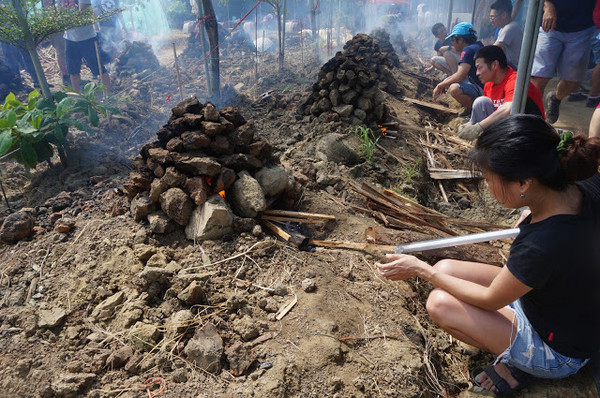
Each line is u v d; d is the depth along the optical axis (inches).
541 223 75.0
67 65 275.9
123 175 169.8
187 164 121.6
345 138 192.7
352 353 96.1
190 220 121.6
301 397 86.4
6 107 167.6
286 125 209.6
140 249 114.3
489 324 89.2
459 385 99.6
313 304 104.6
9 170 179.3
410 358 96.0
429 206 182.4
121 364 91.9
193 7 565.0
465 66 246.8
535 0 153.3
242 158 130.3
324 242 128.9
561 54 229.8
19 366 89.0
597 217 74.1
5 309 102.6
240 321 99.1
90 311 103.3
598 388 86.9
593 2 211.0
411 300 116.7
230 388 86.8
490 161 74.1
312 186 156.7
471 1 504.1
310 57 366.9
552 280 75.8
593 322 80.7
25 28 174.4
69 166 179.2
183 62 359.9
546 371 87.0
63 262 116.2
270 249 119.0
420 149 214.1
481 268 103.6
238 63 356.2
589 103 264.7
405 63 383.9
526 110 184.2
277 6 319.0
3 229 125.7
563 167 70.9
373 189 159.8
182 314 99.2
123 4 501.7
